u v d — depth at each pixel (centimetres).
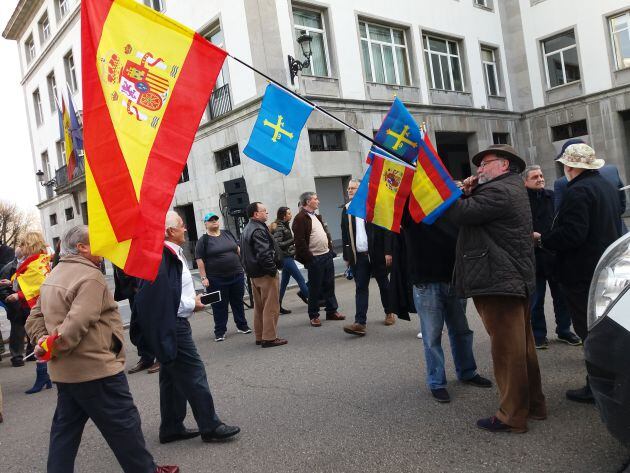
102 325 289
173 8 1836
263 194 1580
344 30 1717
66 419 293
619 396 242
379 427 367
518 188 334
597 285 280
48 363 292
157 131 292
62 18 2417
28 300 598
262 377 521
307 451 342
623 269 267
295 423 392
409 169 359
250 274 651
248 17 1546
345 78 1700
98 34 280
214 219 740
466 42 2152
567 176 395
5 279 760
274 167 363
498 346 337
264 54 1526
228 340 728
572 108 2208
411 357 526
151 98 292
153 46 296
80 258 296
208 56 310
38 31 2683
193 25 1756
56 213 2795
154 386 544
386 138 369
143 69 291
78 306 274
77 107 2381
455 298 421
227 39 1639
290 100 365
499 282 324
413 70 1941
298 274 871
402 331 645
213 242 733
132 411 294
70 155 1906
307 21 1661
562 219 379
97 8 282
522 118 2362
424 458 315
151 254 279
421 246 409
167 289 337
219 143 1712
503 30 2336
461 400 401
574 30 2180
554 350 505
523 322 335
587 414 351
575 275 381
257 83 1547
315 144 1627
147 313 334
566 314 522
